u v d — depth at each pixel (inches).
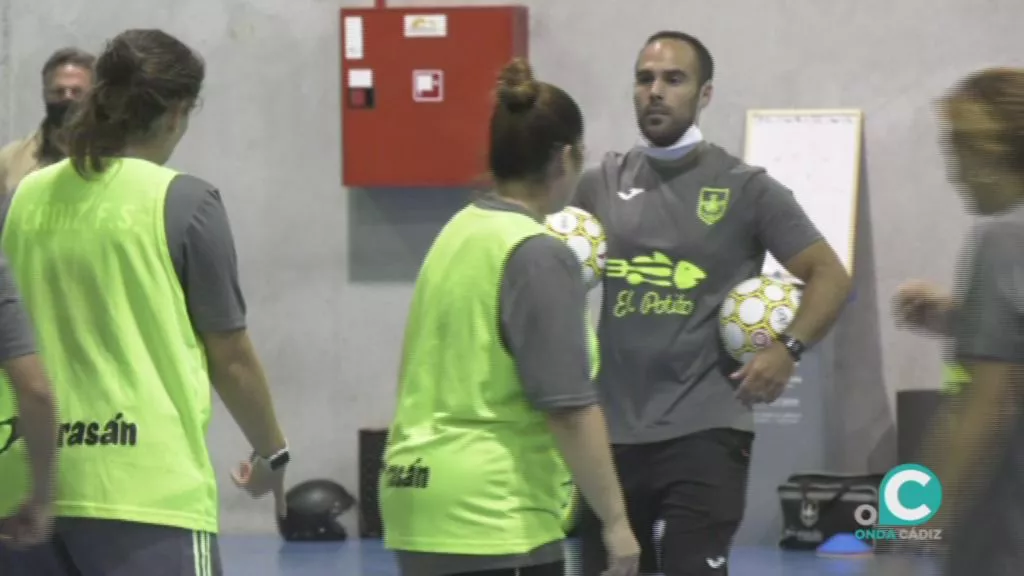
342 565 919.7
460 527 379.9
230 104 1069.1
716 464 566.9
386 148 1010.1
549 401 375.9
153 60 413.7
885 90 1006.4
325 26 1059.3
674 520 567.8
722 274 588.1
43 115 1079.0
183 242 404.5
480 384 385.4
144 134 418.0
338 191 1061.8
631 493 584.7
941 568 349.1
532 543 382.6
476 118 998.4
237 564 924.6
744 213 589.0
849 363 1010.7
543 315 377.7
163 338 401.1
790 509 965.8
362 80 1008.2
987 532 341.1
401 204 1055.0
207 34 1070.4
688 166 597.6
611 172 615.2
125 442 395.2
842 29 1009.5
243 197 1069.8
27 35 1080.8
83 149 410.9
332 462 1067.3
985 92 350.9
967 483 342.3
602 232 598.2
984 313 340.5
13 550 401.7
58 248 406.3
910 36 1003.3
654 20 1025.5
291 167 1066.1
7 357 363.3
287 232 1067.9
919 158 1003.9
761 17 1016.2
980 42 997.2
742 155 1015.0
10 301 363.6
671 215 591.5
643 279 588.4
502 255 384.5
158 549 394.3
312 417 1069.1
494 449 383.2
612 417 584.4
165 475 396.2
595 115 1031.6
